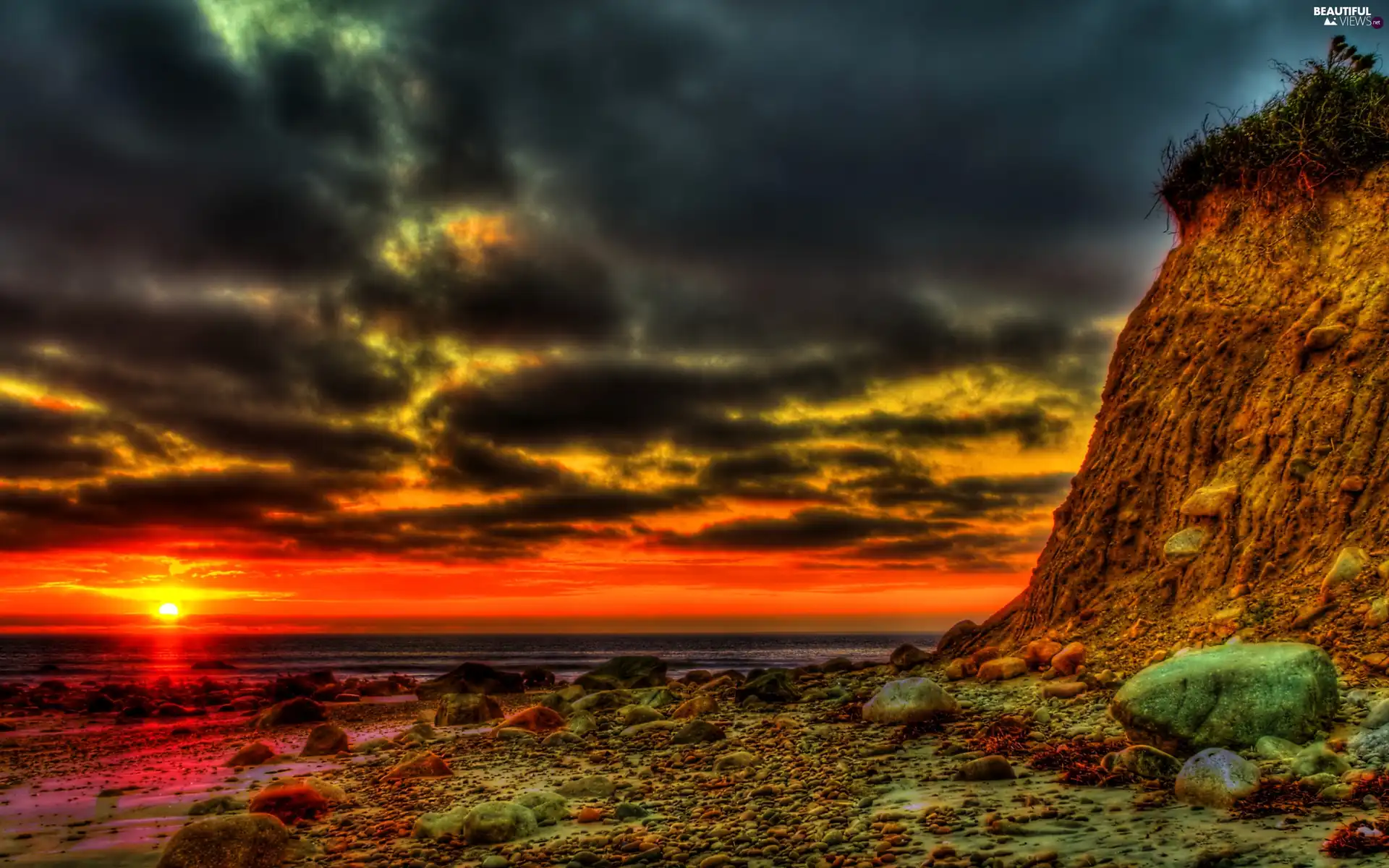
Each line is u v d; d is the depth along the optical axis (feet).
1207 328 64.85
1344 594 44.09
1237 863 22.16
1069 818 27.94
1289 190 63.98
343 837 35.70
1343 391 53.57
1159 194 74.43
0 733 86.43
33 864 35.32
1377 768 28.30
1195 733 33.19
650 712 63.00
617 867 28.48
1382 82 62.34
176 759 65.57
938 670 70.38
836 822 30.96
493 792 42.57
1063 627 60.64
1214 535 55.36
